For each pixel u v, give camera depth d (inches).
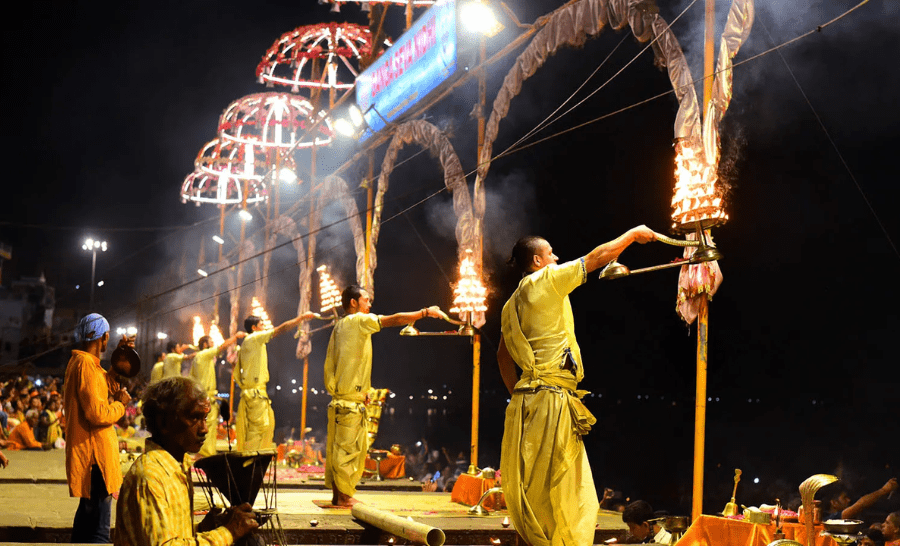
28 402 719.1
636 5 254.2
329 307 575.8
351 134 535.5
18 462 442.0
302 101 798.5
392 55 476.7
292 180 693.9
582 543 153.4
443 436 1702.8
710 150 215.6
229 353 920.3
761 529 171.8
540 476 154.9
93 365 198.2
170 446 116.9
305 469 434.6
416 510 282.5
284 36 669.3
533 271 169.8
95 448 195.8
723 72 220.2
